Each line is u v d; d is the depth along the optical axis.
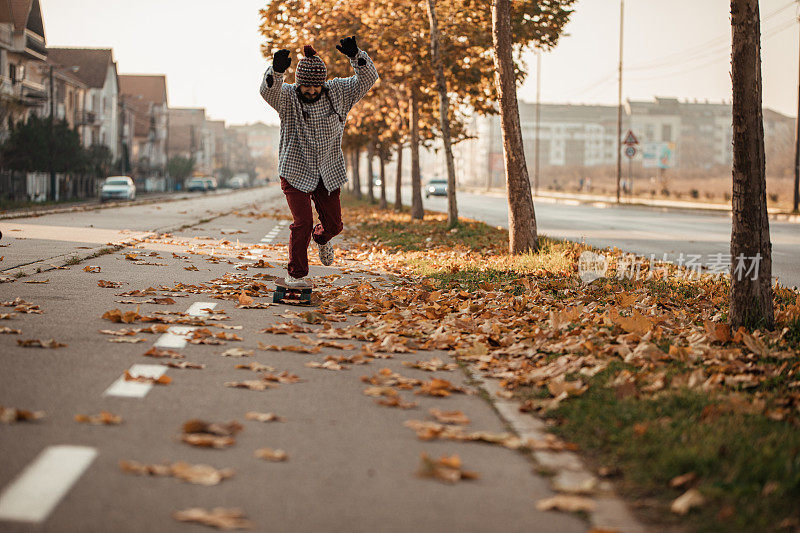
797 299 9.55
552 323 7.59
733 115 7.58
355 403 5.00
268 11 23.12
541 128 194.88
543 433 4.54
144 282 9.86
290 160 8.17
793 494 3.55
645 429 4.35
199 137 143.62
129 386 5.03
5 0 50.22
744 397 5.19
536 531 3.24
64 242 14.91
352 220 30.14
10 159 44.19
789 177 107.19
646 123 193.38
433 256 15.54
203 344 6.44
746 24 7.34
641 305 9.30
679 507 3.39
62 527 3.02
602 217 36.59
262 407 4.78
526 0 20.55
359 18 23.25
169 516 3.18
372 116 31.41
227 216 29.73
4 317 6.94
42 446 3.86
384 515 3.33
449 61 22.94
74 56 80.12
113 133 84.94
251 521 3.19
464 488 3.68
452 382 5.70
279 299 8.70
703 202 61.22
